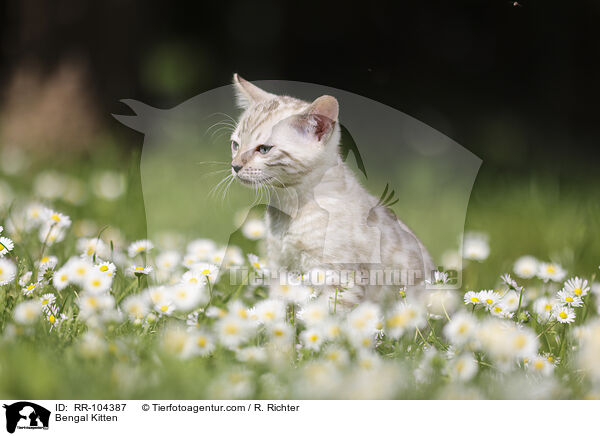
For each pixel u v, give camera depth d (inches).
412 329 244.1
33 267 269.4
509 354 212.1
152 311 239.3
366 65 776.3
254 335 225.8
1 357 201.8
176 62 786.2
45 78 686.5
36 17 705.0
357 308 250.5
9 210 336.5
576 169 690.2
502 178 595.8
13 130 645.3
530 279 330.6
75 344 217.8
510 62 788.0
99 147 628.4
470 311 266.8
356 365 209.6
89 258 287.1
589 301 279.6
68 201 437.7
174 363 202.8
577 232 385.7
